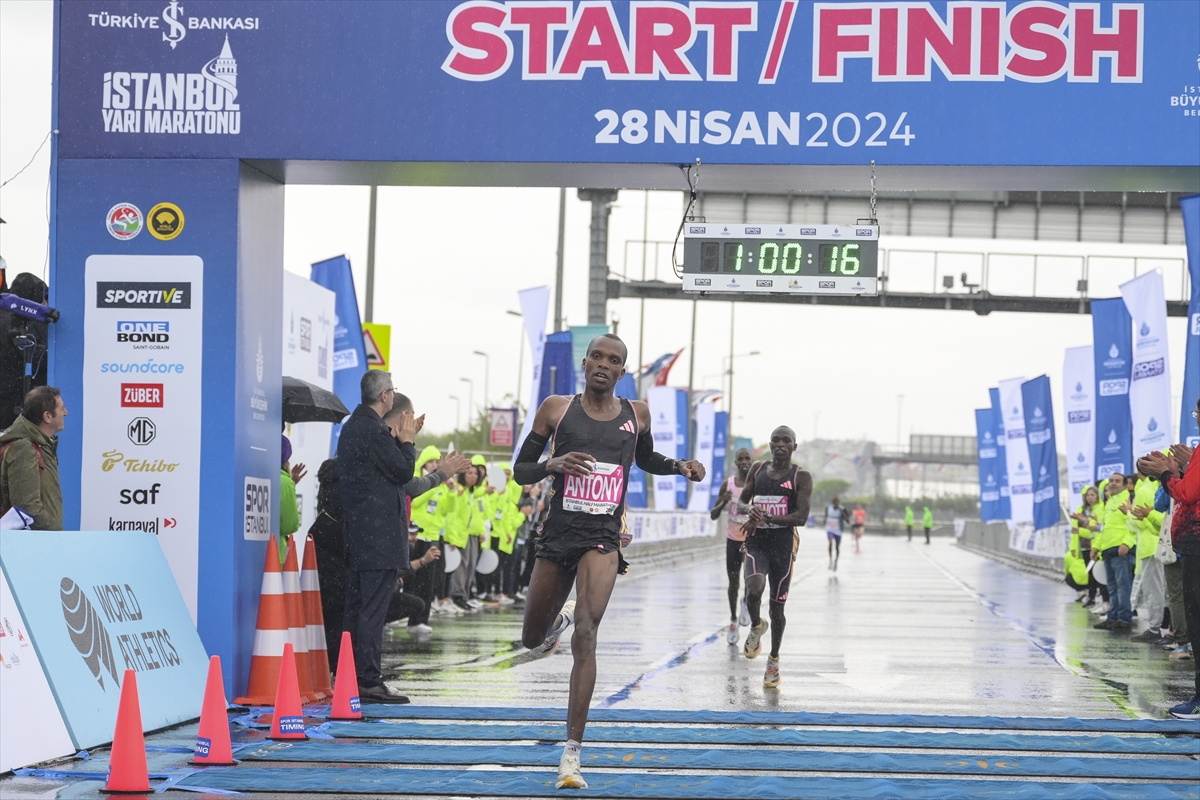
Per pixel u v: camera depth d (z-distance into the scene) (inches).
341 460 397.4
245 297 403.9
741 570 609.3
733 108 398.6
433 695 420.5
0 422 385.4
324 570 446.6
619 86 400.2
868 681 482.3
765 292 416.5
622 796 267.6
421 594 663.8
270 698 380.5
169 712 346.0
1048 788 281.4
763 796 268.2
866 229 412.2
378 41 402.6
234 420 393.7
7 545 303.4
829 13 398.0
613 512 287.9
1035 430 1428.4
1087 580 931.3
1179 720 385.4
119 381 396.5
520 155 400.5
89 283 399.5
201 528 391.5
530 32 401.1
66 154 402.3
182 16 402.6
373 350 830.5
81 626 320.5
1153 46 392.2
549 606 289.6
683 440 1724.9
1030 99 394.0
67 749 297.0
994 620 808.9
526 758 308.5
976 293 1444.4
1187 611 400.2
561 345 1080.2
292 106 402.0
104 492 394.3
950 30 395.5
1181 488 398.0
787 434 451.2
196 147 401.1
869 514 5610.2
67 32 404.2
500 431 1453.0
